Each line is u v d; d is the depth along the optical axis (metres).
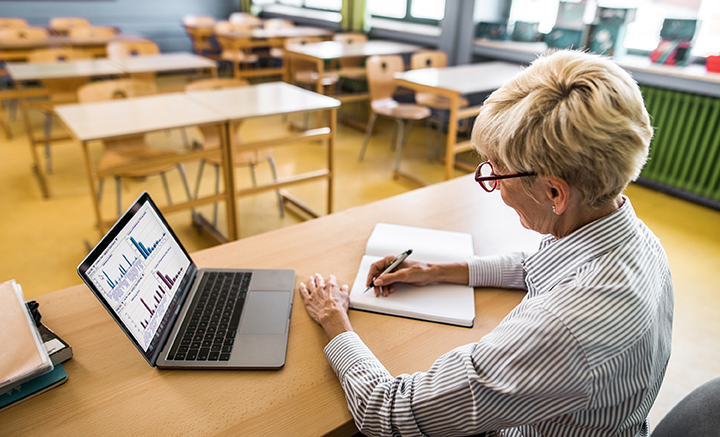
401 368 0.86
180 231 2.85
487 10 4.61
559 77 0.60
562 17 4.03
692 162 3.39
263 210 3.17
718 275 2.51
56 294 1.03
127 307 0.81
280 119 5.34
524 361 0.62
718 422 0.69
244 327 0.93
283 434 0.73
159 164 2.36
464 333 0.95
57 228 2.82
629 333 0.60
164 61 4.13
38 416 0.74
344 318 0.93
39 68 3.57
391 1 5.94
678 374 1.86
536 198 0.68
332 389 0.82
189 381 0.82
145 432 0.72
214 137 3.12
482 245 1.25
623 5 3.89
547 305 0.63
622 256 0.65
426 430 0.71
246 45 5.76
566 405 0.63
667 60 3.47
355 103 5.98
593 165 0.58
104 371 0.83
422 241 1.22
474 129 0.71
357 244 1.25
